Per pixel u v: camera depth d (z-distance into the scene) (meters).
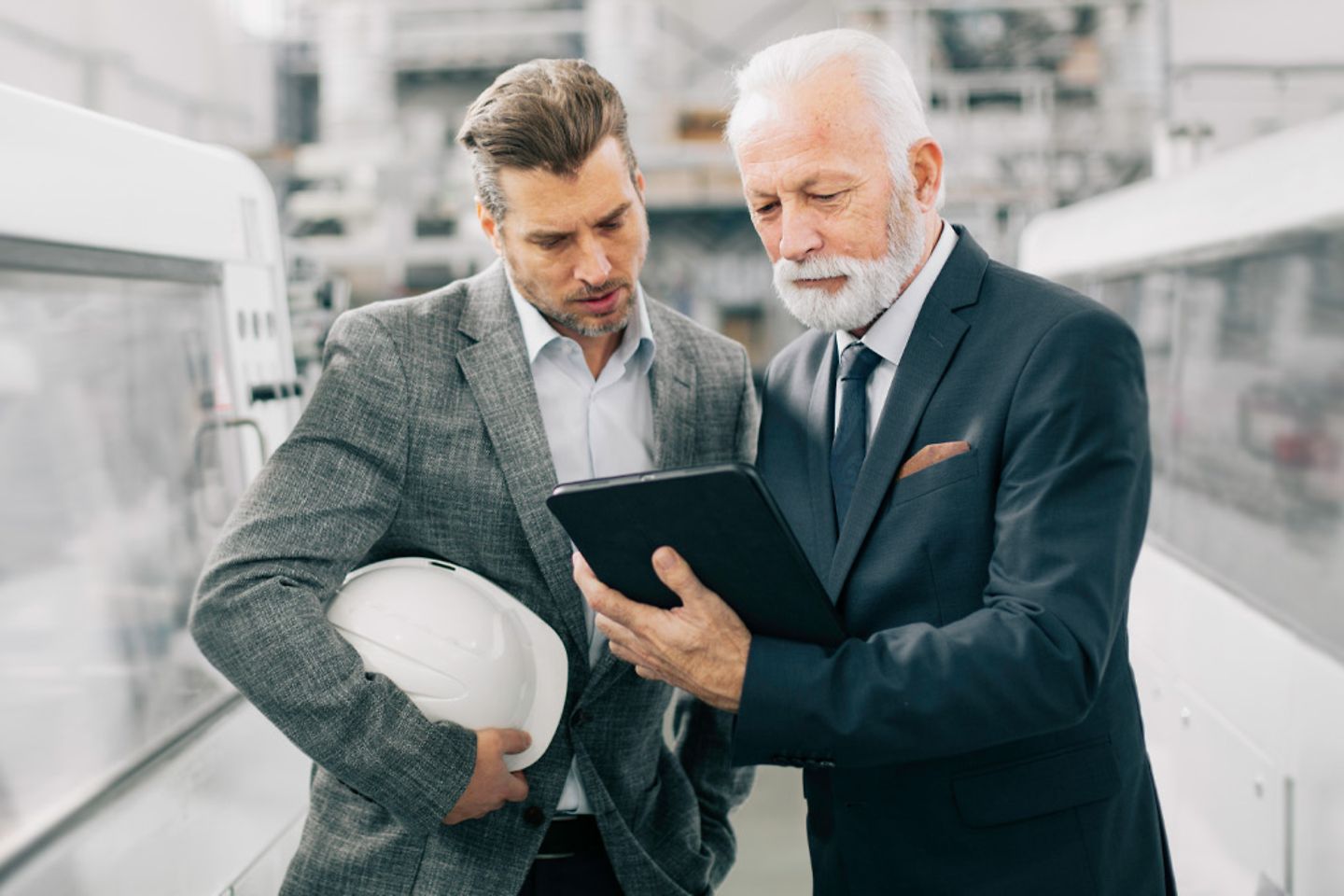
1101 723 1.02
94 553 1.28
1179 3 6.89
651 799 1.25
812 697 0.91
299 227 6.95
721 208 6.98
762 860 2.93
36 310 1.16
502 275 1.21
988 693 0.88
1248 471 1.77
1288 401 1.63
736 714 0.94
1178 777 1.99
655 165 6.69
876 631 1.03
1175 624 2.02
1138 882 1.05
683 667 0.96
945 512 1.00
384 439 1.10
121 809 1.23
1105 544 0.91
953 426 1.01
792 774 3.53
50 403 1.20
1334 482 1.49
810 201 0.99
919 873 1.03
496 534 1.14
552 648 1.14
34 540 1.18
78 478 1.25
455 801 1.04
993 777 1.00
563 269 1.07
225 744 1.45
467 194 6.89
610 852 1.15
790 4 7.46
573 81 1.05
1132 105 6.37
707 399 1.27
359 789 1.03
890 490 1.04
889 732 0.90
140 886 1.24
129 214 1.28
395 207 6.76
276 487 1.07
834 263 1.00
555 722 1.13
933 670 0.89
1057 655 0.88
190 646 1.46
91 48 6.21
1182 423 2.11
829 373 1.15
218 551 1.05
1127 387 0.95
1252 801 1.64
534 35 7.09
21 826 1.12
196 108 7.21
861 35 1.01
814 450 1.14
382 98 7.07
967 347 1.02
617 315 1.11
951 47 6.64
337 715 1.00
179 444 1.44
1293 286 1.62
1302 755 1.47
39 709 1.18
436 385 1.13
